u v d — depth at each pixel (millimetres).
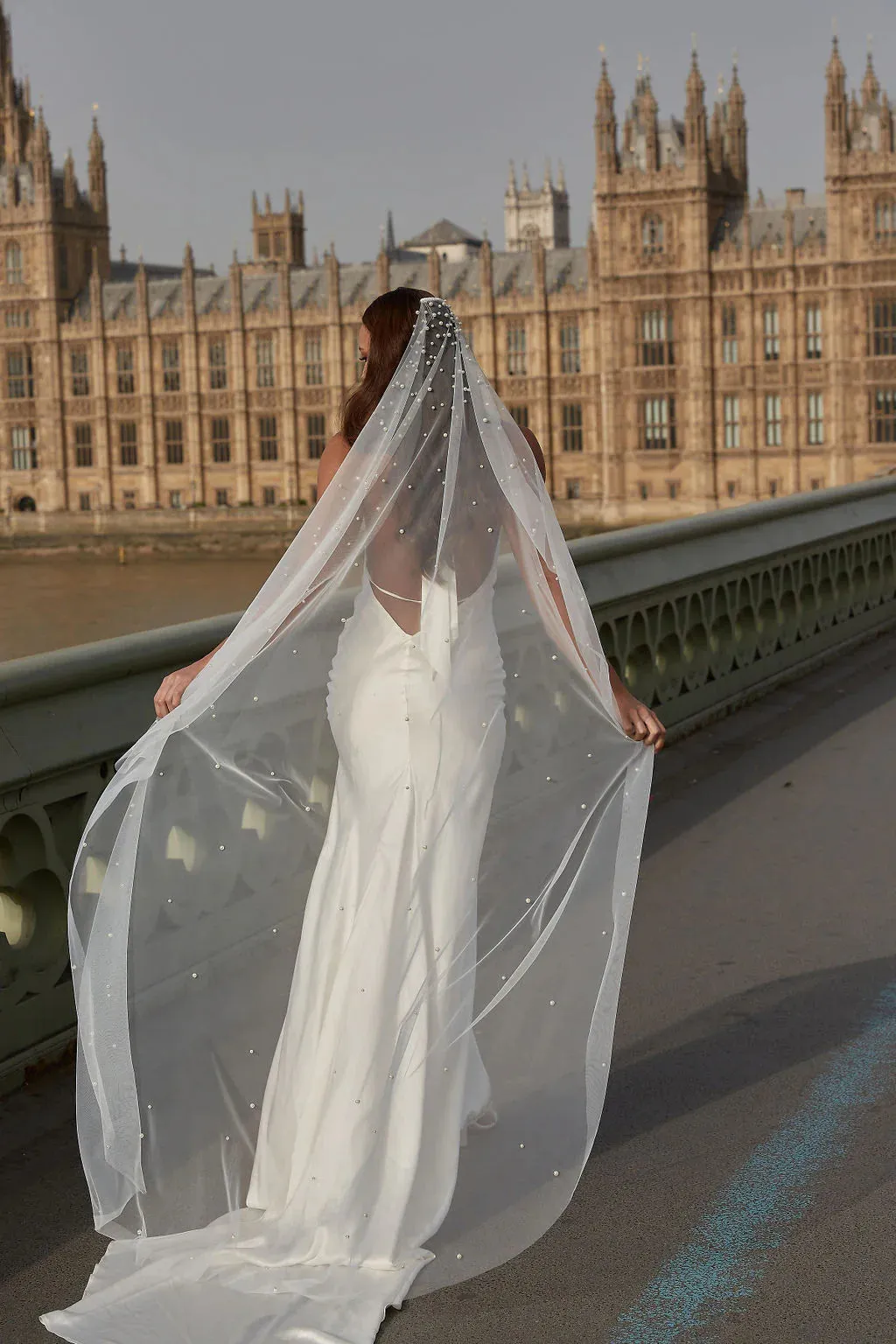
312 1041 3178
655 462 97125
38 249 115500
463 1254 3129
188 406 110750
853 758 7430
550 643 3379
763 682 9094
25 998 4090
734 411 95438
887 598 11875
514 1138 3299
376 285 107875
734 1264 3125
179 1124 3289
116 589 53719
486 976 3373
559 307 99375
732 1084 3953
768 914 5238
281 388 107625
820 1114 3773
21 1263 3217
